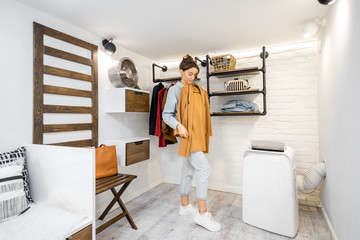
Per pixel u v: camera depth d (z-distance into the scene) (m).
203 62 3.03
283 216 1.84
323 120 2.20
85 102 2.20
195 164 2.02
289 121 2.68
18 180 1.41
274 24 2.12
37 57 1.75
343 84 1.47
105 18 1.96
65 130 1.97
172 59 3.34
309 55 2.59
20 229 1.19
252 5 1.75
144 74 3.18
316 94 2.56
